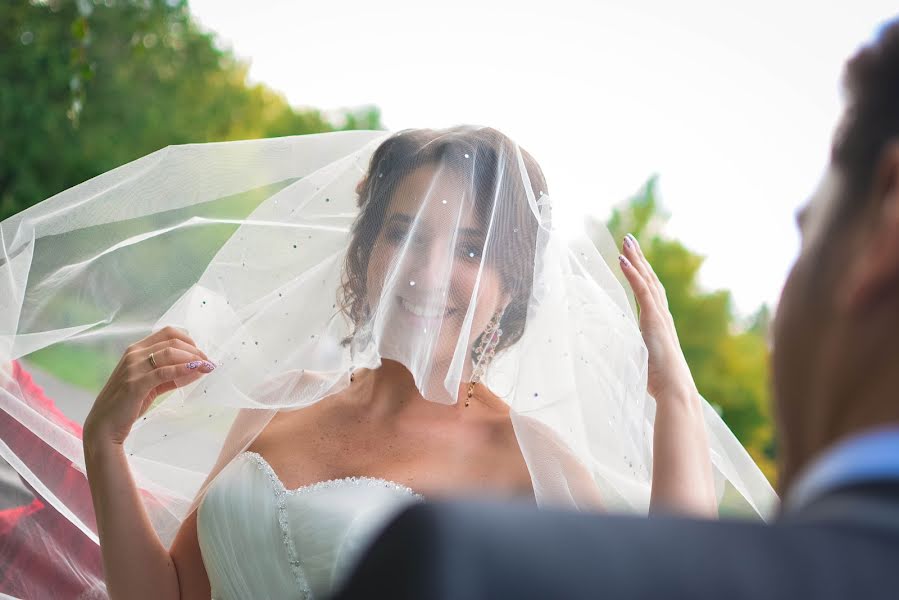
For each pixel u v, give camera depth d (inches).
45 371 95.5
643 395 80.1
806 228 21.7
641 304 81.9
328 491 78.7
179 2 354.0
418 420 84.2
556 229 82.8
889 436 17.5
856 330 19.2
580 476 79.7
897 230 18.8
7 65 304.5
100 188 98.7
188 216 98.0
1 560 93.9
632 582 16.4
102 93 334.0
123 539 81.8
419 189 81.8
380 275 82.1
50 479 95.5
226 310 89.1
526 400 81.5
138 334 96.3
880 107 20.1
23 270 96.1
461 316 80.4
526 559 16.5
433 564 16.3
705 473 75.3
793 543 16.9
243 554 78.5
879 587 16.1
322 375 86.2
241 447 86.0
